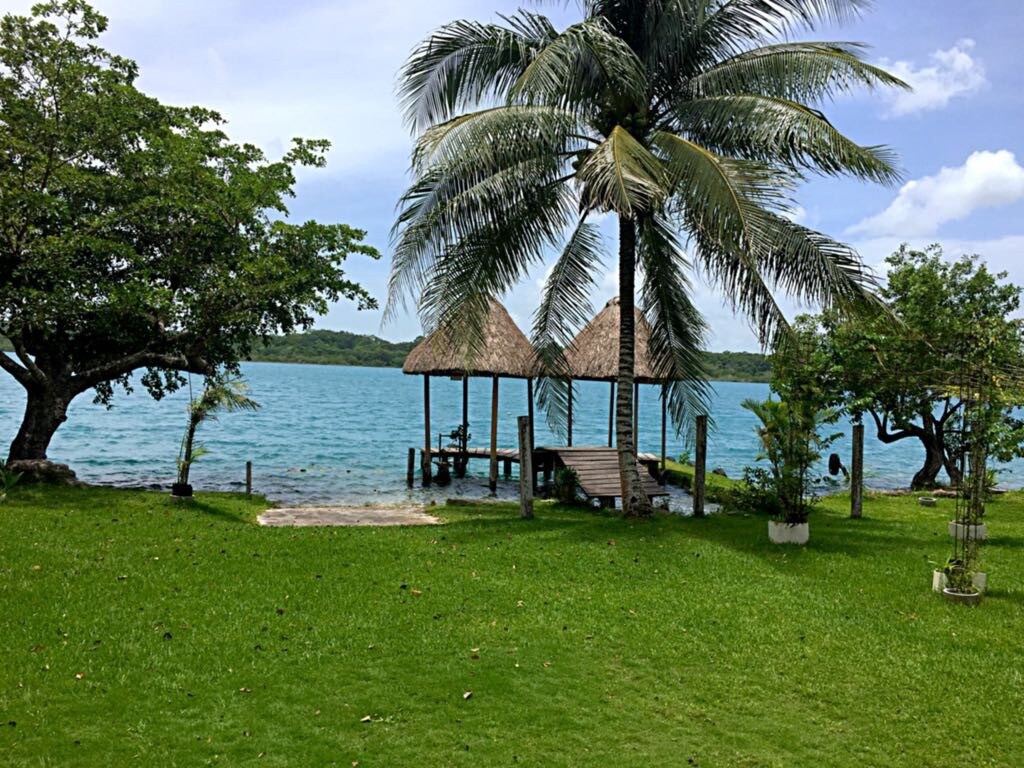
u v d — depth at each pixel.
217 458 26.73
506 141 10.80
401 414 55.09
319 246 15.81
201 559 8.71
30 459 14.51
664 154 10.45
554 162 11.52
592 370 19.33
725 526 11.89
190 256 15.20
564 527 11.55
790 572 8.83
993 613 7.24
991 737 4.79
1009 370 12.39
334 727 4.79
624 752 4.58
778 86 10.98
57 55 13.86
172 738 4.59
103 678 5.34
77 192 14.08
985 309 17.16
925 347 14.73
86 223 13.91
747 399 11.16
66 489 13.45
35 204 12.66
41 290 13.38
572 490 15.87
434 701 5.19
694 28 11.29
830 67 10.38
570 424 20.33
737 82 11.20
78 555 8.58
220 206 14.58
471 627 6.65
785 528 10.46
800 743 4.71
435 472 24.55
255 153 16.88
